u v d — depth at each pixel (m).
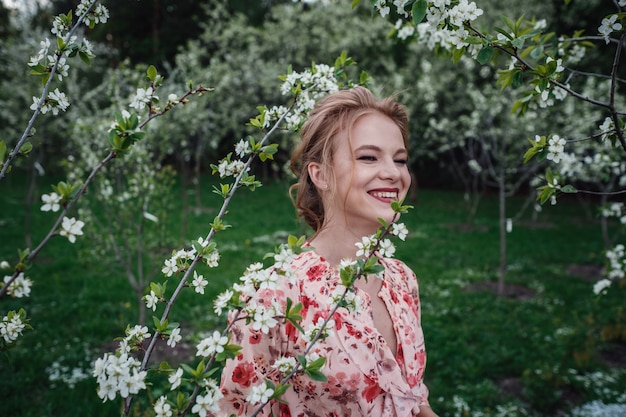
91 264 6.93
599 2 9.02
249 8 21.62
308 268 1.15
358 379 1.06
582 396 3.85
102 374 0.79
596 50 9.05
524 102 1.59
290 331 1.08
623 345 4.95
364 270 0.92
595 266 8.23
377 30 10.52
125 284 6.18
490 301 6.15
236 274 6.75
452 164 20.48
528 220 13.21
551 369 4.21
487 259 8.38
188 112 8.69
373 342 1.10
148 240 4.83
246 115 11.13
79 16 1.02
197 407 0.84
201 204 13.84
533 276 7.45
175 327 0.92
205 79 9.54
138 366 0.84
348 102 1.19
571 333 5.02
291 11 11.48
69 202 0.80
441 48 2.21
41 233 9.17
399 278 1.36
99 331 4.81
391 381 1.09
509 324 5.30
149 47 23.72
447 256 8.55
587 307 5.96
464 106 10.52
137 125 0.88
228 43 12.29
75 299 5.66
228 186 1.08
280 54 11.36
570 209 15.69
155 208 4.68
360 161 1.15
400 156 1.20
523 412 3.57
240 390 1.07
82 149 4.32
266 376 1.07
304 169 1.28
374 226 1.18
